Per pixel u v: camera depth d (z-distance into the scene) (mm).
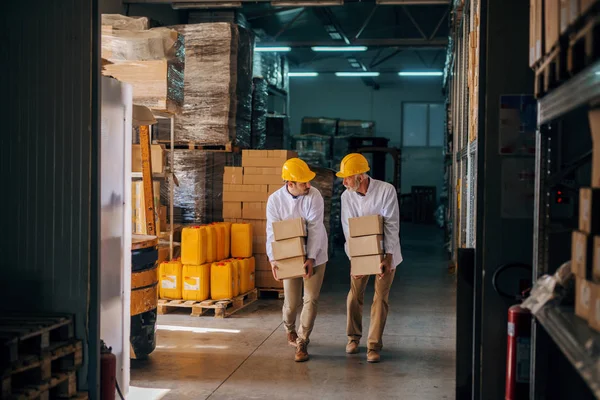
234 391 5055
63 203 3709
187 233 7816
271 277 9086
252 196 9148
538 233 3018
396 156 17156
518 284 3803
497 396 3830
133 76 7980
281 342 6598
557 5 2297
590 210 2250
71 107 3695
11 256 3744
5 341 3002
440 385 5234
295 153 9531
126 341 4754
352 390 5102
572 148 3361
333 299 9180
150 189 7602
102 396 3820
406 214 24812
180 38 8492
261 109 12586
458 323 4016
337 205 16891
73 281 3703
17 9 3727
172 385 5184
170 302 7809
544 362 3072
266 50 17094
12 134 3742
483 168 3799
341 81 25938
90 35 3670
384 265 5555
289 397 4926
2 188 3752
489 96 3771
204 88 9750
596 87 1938
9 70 3736
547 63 2545
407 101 25781
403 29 19078
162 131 9938
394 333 7043
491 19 3752
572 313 2537
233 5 13391
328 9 15195
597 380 1757
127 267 4758
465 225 8836
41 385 3230
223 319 7660
